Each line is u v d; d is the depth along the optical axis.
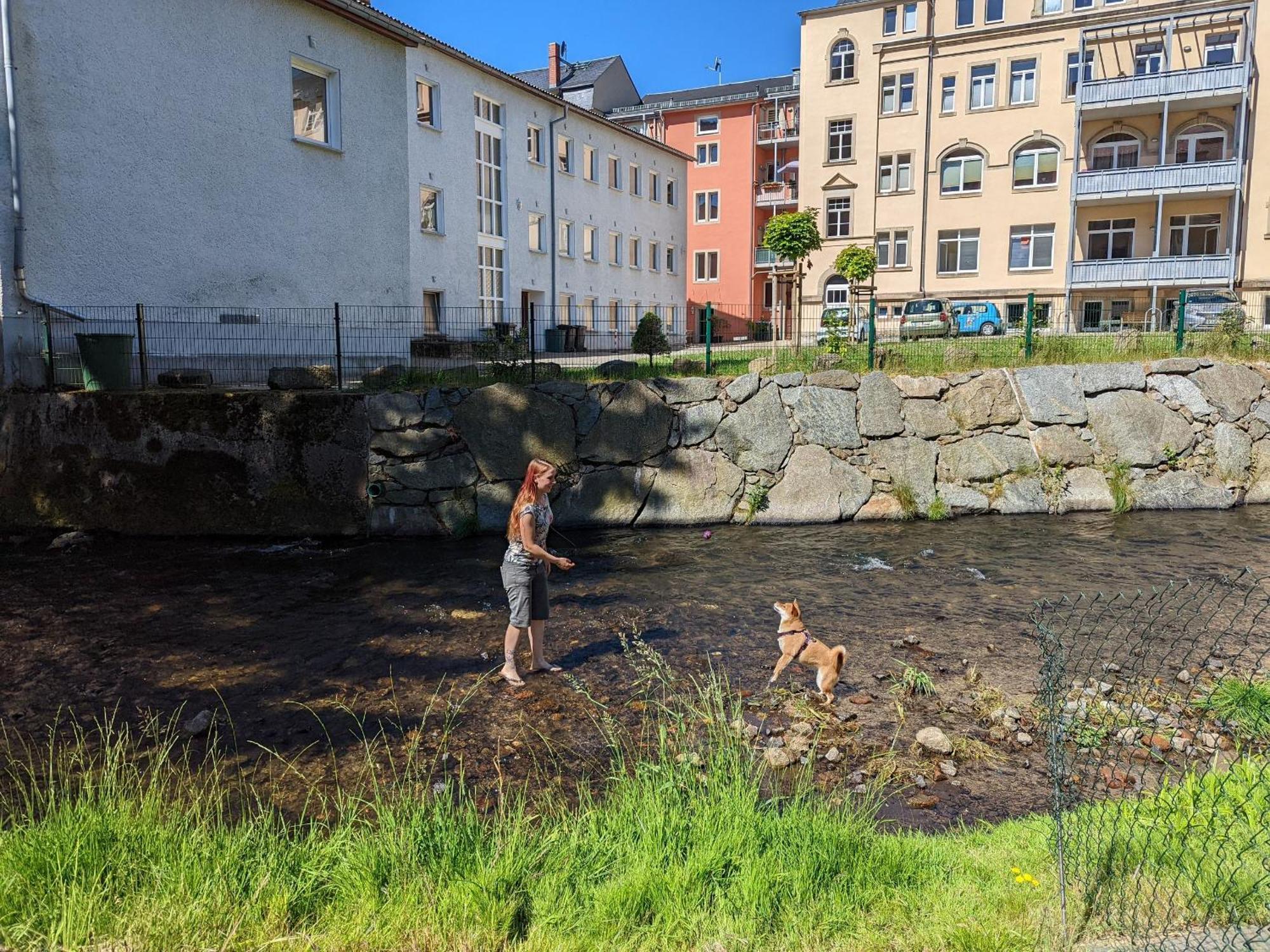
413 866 3.55
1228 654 6.92
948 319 29.02
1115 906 3.21
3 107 13.02
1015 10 34.97
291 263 18.00
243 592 9.51
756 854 3.61
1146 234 33.72
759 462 13.38
